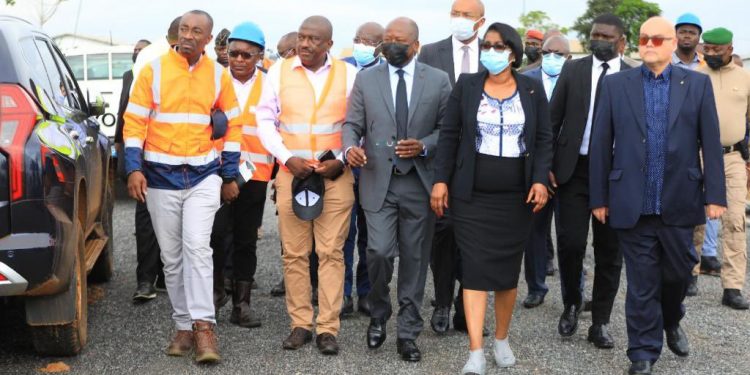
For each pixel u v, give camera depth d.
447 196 5.29
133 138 5.31
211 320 5.37
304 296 5.73
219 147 5.54
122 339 5.84
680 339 5.64
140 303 6.87
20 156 4.52
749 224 11.33
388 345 5.83
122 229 10.73
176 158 5.34
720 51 7.43
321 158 5.48
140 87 5.30
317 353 5.60
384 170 5.45
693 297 7.51
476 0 6.47
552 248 8.34
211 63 5.48
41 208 4.56
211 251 5.41
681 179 5.13
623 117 5.24
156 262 6.94
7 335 5.81
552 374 5.27
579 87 5.92
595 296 5.91
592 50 5.93
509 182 5.14
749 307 7.11
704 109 5.16
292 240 5.66
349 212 5.65
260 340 5.89
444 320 6.12
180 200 5.40
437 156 5.29
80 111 6.15
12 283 4.48
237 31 6.34
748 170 7.77
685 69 5.25
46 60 5.70
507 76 5.19
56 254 4.62
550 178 5.96
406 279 5.54
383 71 5.54
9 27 5.08
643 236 5.22
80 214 5.45
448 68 6.60
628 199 5.18
